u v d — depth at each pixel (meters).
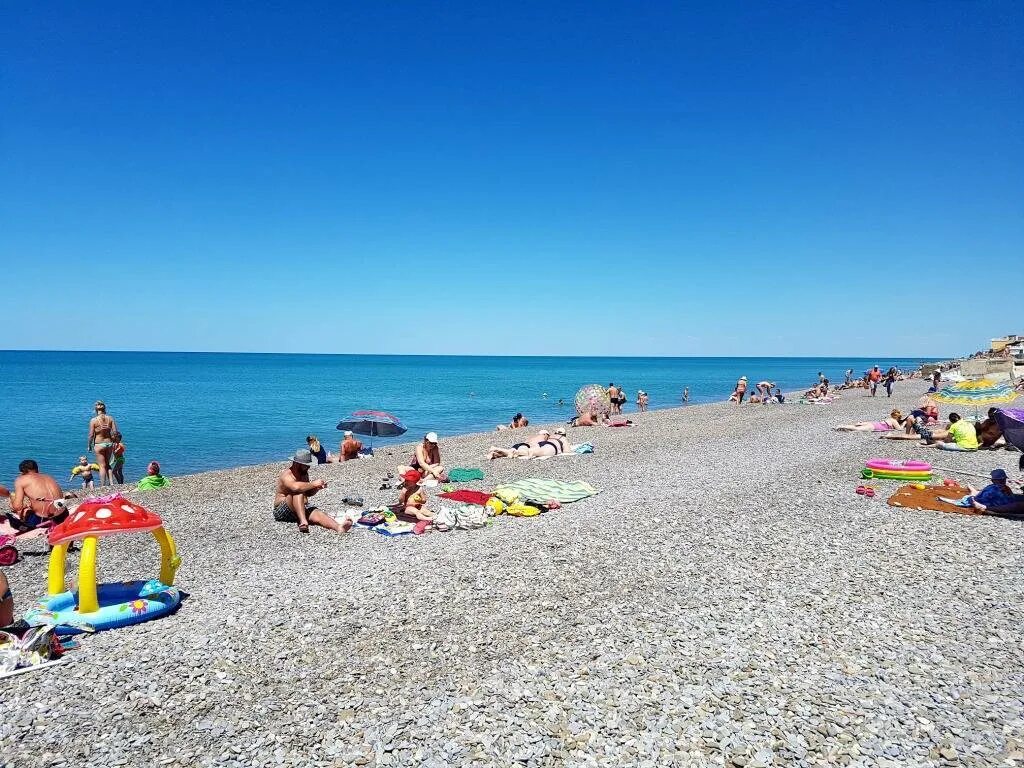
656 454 20.28
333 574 8.88
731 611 7.40
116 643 6.66
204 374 114.88
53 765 4.63
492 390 74.69
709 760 4.67
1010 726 5.05
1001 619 7.10
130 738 4.96
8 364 159.12
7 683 5.81
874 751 4.75
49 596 7.36
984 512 11.70
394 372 136.25
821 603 7.61
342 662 6.22
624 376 121.62
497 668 6.07
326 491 14.98
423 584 8.39
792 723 5.12
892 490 14.00
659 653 6.36
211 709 5.38
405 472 11.82
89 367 142.62
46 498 11.38
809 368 192.62
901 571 8.71
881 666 6.05
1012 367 50.56
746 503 12.89
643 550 9.78
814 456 19.08
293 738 4.96
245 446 29.44
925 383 61.50
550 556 9.54
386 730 5.05
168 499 14.45
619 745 4.85
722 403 45.84
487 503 12.45
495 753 4.76
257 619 7.29
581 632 6.86
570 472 17.17
